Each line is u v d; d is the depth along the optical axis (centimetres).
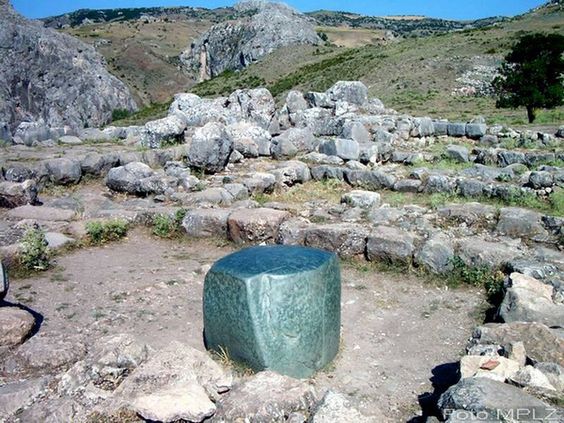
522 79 2052
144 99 8238
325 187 1034
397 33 12888
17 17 5347
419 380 422
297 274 394
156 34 12525
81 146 1345
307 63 5312
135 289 574
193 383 352
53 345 414
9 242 670
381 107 1616
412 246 634
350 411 320
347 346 470
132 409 336
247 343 394
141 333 484
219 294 408
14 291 562
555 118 1977
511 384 337
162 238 755
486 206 790
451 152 1206
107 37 10931
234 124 1281
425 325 515
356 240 661
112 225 741
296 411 337
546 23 5103
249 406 332
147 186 961
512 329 419
